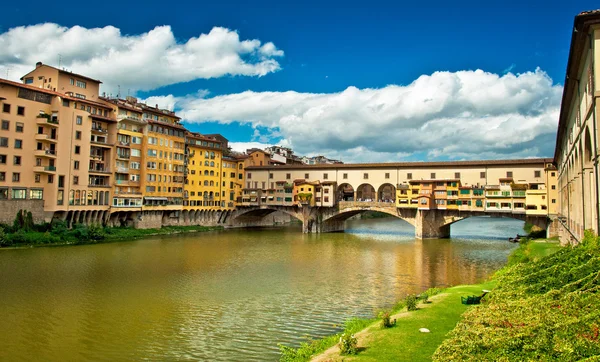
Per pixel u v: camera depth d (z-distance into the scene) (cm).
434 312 2894
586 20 2595
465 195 9169
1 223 6612
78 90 8381
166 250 6931
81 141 7900
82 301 3816
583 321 1514
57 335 2998
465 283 4741
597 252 2462
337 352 2281
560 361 1305
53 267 5166
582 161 3409
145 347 2814
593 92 2656
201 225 11038
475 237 9675
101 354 2695
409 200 9694
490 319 1748
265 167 12181
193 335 3034
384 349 2231
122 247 7056
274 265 5812
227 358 2652
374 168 10619
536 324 1580
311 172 11506
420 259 6488
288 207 11362
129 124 8981
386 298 4050
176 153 10188
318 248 7700
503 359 1382
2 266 5112
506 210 8738
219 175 11588
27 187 7038
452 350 1545
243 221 12412
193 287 4422
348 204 10669
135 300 3891
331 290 4375
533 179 8812
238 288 4416
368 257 6662
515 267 3225
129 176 9000
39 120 7194
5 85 6812
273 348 2809
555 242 6850
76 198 7775
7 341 2867
